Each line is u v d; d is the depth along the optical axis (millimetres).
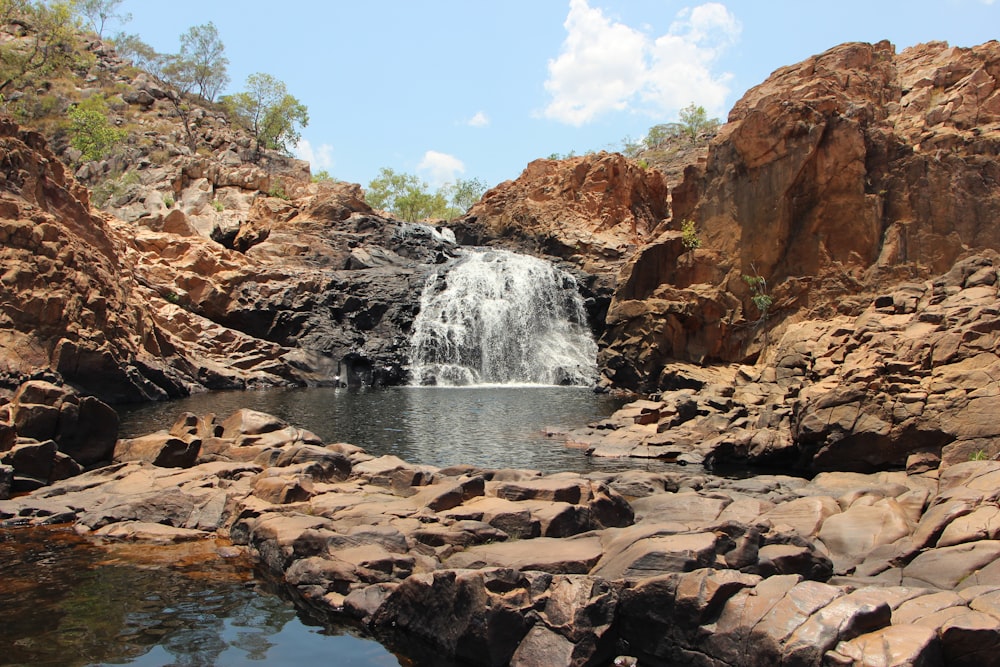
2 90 72125
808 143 35625
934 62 42719
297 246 48344
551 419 26516
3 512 12742
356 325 43219
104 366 27234
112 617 8977
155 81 88250
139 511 12812
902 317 21094
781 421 19641
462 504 11977
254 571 10594
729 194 38688
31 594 9648
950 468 12555
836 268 35406
